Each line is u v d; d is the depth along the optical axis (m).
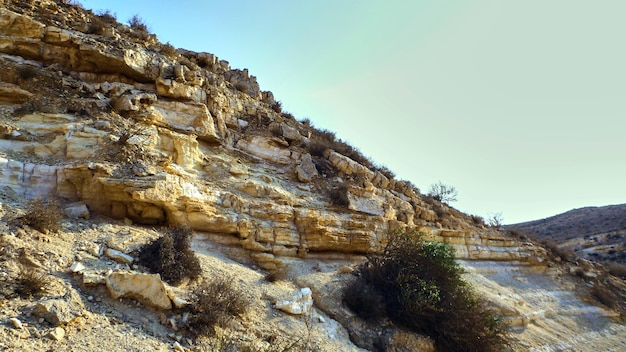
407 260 14.49
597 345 20.44
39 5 16.62
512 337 16.62
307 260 15.50
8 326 6.35
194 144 15.83
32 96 13.60
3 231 8.75
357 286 13.44
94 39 16.17
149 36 20.75
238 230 14.08
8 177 10.78
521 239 34.31
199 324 8.54
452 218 28.38
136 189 11.78
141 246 10.62
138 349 7.10
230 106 21.53
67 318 6.98
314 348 9.91
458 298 13.77
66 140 12.54
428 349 12.28
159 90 16.89
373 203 19.80
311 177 20.09
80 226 10.58
